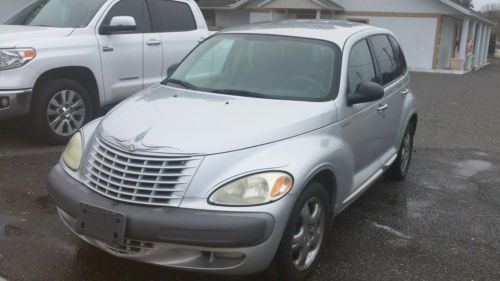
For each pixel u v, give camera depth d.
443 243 4.43
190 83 4.57
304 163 3.37
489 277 3.88
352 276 3.76
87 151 3.60
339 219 4.84
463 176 6.48
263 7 26.80
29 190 5.09
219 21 33.09
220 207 3.08
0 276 3.50
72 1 7.30
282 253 3.30
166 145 3.26
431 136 8.98
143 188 3.16
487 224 4.91
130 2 7.41
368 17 26.11
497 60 40.03
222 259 3.15
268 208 3.11
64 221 3.59
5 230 4.18
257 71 4.44
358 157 4.43
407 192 5.73
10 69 6.05
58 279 3.52
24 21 7.32
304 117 3.72
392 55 5.71
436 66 25.34
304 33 4.71
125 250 3.21
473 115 11.65
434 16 24.70
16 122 7.79
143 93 4.41
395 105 5.38
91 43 6.80
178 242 3.04
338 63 4.31
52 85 6.47
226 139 3.32
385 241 4.40
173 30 7.96
